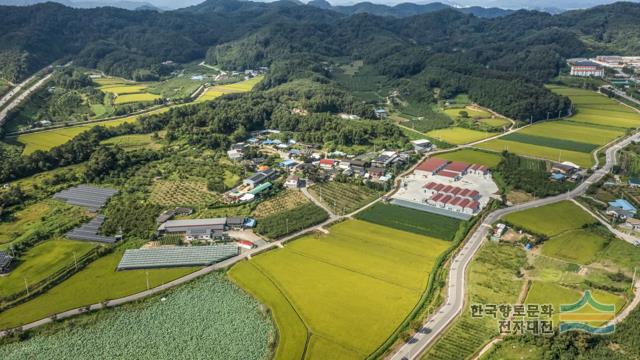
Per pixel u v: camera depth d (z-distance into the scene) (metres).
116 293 136.88
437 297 131.00
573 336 110.81
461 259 151.88
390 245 162.12
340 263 150.38
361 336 116.06
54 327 122.75
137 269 149.12
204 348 114.62
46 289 139.00
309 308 127.62
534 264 147.75
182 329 121.75
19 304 132.00
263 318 125.50
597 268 144.62
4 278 143.50
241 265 150.75
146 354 113.19
